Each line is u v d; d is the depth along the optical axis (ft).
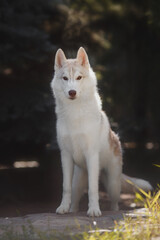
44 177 42.98
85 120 19.70
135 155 58.65
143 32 63.72
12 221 18.30
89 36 45.93
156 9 47.55
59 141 20.62
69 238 14.58
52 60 39.81
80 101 19.72
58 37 44.62
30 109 36.86
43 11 43.75
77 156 20.62
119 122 67.72
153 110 77.51
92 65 45.19
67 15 45.03
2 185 39.99
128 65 82.23
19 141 38.09
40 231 15.26
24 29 38.75
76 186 22.85
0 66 37.17
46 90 39.01
